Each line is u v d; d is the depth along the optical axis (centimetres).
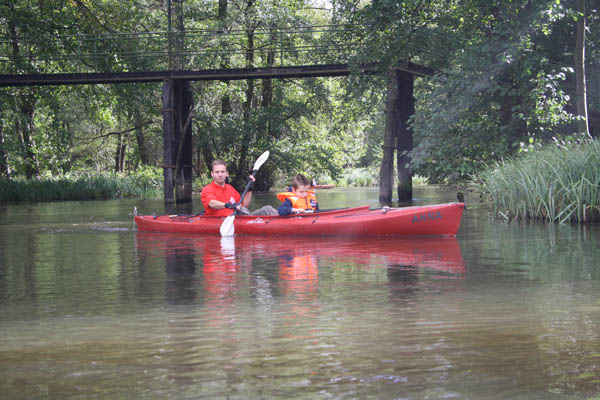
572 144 1088
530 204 935
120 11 2222
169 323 308
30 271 525
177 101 1812
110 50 2086
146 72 1736
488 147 1242
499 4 1227
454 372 216
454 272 469
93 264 564
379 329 282
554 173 920
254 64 2634
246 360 236
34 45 2136
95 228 964
